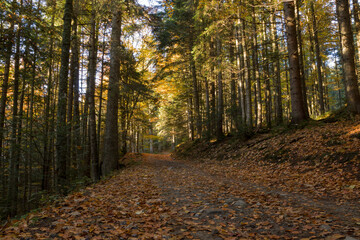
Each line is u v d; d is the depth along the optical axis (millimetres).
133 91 15758
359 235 2910
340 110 12016
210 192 6039
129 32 13359
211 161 15664
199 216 4039
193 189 6547
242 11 12477
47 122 7855
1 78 11953
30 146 7668
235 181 7863
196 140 24328
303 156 8859
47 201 5785
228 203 4816
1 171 8508
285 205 4551
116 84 13383
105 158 13352
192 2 16172
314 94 27719
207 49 17359
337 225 3326
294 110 12000
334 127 9766
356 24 14969
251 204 4699
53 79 15047
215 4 12352
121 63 15945
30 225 3445
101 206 4559
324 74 25547
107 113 13570
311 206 4434
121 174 10609
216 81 21125
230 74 16750
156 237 3057
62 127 7355
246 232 3242
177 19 20750
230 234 3158
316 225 3367
